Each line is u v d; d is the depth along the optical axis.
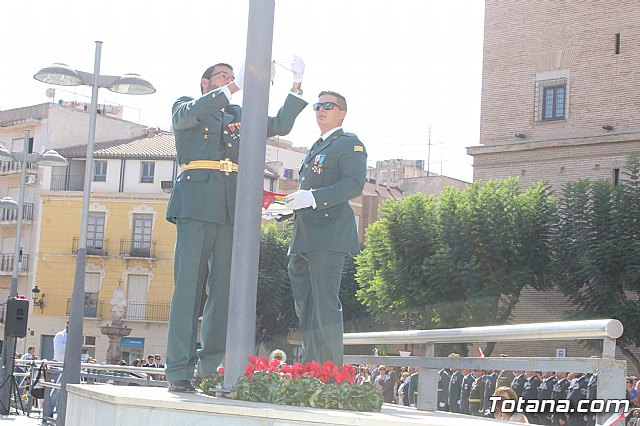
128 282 63.19
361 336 7.39
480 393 10.41
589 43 44.69
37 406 23.00
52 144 66.75
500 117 47.19
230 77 7.05
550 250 37.47
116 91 21.05
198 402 4.79
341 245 6.80
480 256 37.91
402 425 4.18
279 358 6.89
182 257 6.65
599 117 43.97
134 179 63.69
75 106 72.56
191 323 6.58
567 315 36.31
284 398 5.30
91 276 63.88
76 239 64.25
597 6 44.56
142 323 62.41
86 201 18.98
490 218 37.91
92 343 63.25
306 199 6.66
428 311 38.19
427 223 39.34
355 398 5.28
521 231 37.66
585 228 36.38
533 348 37.06
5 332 21.19
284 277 46.53
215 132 6.80
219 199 6.70
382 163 82.69
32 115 67.44
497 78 47.50
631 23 43.50
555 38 45.78
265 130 6.02
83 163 65.81
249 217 5.91
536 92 46.12
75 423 5.93
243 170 5.96
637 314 34.59
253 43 6.04
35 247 65.00
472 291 37.34
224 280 6.82
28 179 65.88
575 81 44.91
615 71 43.75
